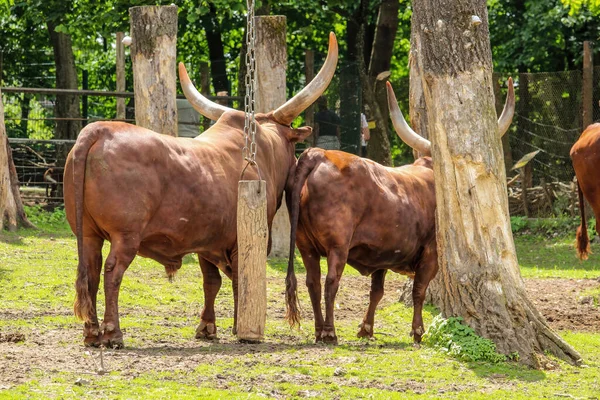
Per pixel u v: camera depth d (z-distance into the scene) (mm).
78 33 38375
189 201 13711
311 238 14641
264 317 14078
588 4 34594
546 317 18406
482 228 13547
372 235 14641
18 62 45969
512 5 40312
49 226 28156
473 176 13547
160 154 13344
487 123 13641
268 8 34125
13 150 34438
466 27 13562
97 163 12852
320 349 13602
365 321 15742
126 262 13109
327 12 37219
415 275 15617
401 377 12000
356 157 14703
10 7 39219
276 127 16078
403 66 50062
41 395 10352
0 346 13203
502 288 13469
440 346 13469
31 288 18391
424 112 18969
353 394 11039
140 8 19969
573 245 29562
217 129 15000
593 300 20188
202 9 32250
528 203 32906
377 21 39469
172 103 20172
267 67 23234
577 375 12625
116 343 13312
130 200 12969
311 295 14891
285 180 16016
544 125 33531
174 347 13828
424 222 15383
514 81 35406
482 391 11453
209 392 10797
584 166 21188
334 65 15844
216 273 15023
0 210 25797
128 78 47250
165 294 18969
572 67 40625
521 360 13055
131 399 10359
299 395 10953
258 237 13734
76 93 28781
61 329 14945
